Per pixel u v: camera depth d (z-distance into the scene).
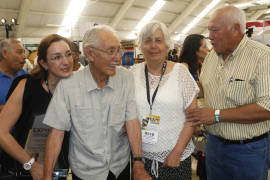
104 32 1.13
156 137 1.36
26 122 1.28
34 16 10.92
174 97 1.35
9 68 2.32
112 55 1.14
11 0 9.46
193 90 1.38
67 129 1.22
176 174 1.43
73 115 1.20
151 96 1.38
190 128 1.39
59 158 1.33
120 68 1.35
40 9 10.56
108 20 13.09
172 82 1.37
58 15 11.37
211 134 1.73
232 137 1.53
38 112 1.28
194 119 1.38
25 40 11.92
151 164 1.43
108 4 11.66
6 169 1.36
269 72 1.30
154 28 1.29
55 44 1.20
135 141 1.29
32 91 1.27
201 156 2.74
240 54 1.45
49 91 1.32
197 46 2.23
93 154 1.20
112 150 1.25
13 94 1.26
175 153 1.35
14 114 1.25
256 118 1.32
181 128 1.40
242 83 1.42
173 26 15.19
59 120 1.18
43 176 1.17
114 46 1.13
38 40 12.32
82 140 1.20
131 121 1.30
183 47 2.35
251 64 1.39
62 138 1.24
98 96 1.20
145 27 1.32
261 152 1.52
